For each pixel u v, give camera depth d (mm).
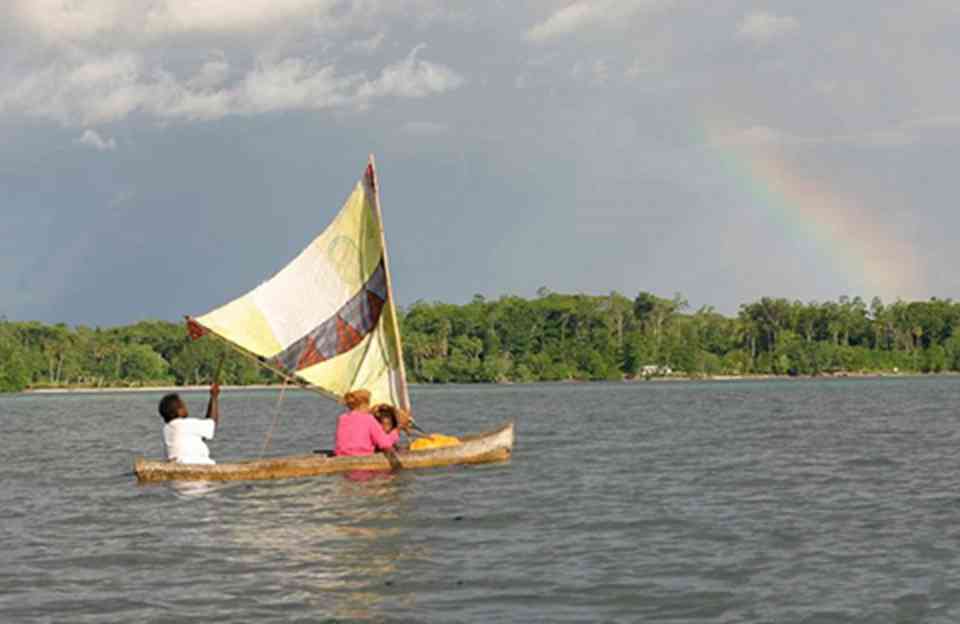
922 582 11492
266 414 63219
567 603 10859
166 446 22141
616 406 66500
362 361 26156
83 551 13945
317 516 16453
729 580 11750
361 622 10219
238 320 24656
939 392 90562
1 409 91750
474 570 12375
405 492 19062
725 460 24844
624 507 17047
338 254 25938
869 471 22031
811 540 13969
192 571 12562
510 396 106375
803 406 59906
